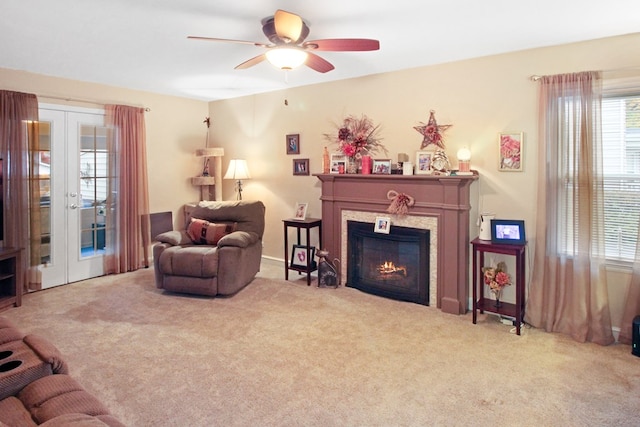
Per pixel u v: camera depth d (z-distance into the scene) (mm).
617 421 2045
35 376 1621
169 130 5422
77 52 3420
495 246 3168
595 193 2967
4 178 3844
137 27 2816
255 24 2750
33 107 4008
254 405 2189
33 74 4098
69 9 2510
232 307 3686
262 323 3311
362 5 2426
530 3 2402
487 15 2586
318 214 4793
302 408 2160
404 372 2531
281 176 5121
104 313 3529
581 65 3088
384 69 3990
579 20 2670
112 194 4785
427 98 3852
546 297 3209
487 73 3508
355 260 4242
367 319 3406
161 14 2580
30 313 3525
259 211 4656
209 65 3852
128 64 3809
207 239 4391
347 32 2896
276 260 5246
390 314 3525
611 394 2287
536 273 3252
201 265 3861
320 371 2543
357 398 2252
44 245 4281
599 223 2969
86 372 2523
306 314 3516
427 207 3695
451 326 3264
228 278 3885
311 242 4859
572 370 2562
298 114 4871
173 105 5445
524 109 3350
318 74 4219
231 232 4438
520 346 2908
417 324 3303
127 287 4293
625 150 3010
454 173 3576
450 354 2773
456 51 3373
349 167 4289
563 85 3062
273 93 5086
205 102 5832
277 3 2396
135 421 2045
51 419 1308
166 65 3846
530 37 3008
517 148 3395
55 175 4328
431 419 2068
